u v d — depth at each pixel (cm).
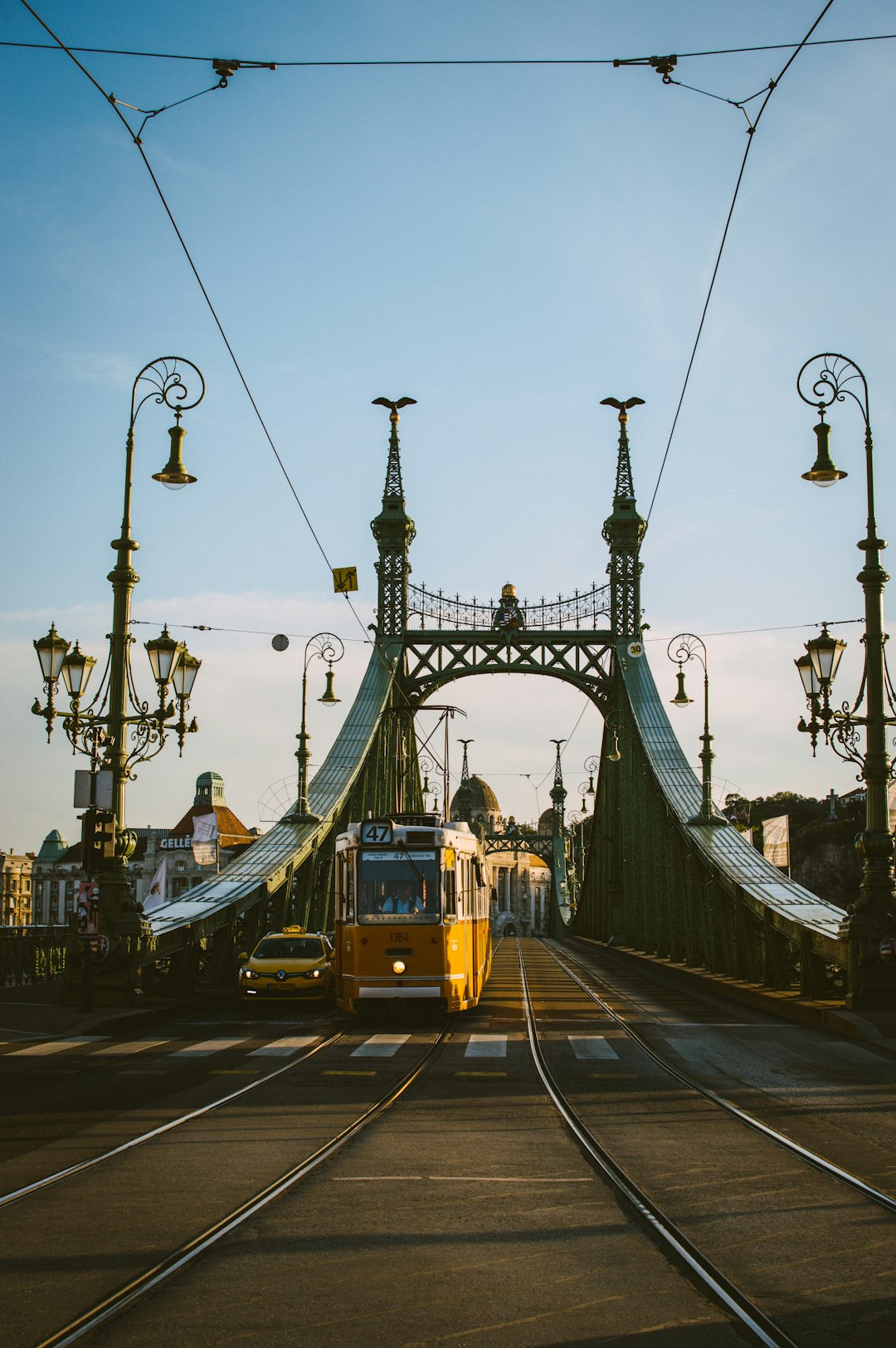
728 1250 637
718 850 3061
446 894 2020
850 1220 701
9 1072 1343
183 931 2306
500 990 2769
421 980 1983
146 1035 1770
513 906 15338
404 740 4712
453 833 2092
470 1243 641
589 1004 2375
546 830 15600
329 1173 816
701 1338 503
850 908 1959
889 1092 1236
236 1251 627
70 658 1900
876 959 1912
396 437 4797
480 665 4753
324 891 3581
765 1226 686
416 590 4819
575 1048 1623
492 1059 1490
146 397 2014
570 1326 516
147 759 1991
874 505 1941
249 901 2758
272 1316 527
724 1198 755
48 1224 679
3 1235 657
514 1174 818
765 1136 977
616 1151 905
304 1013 2205
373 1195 751
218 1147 905
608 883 5156
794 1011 2042
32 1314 527
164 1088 1220
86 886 1880
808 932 2158
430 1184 782
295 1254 620
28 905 10762
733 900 2766
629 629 4681
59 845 10919
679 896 3503
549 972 3634
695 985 2891
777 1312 538
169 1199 738
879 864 1923
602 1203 738
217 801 8919
